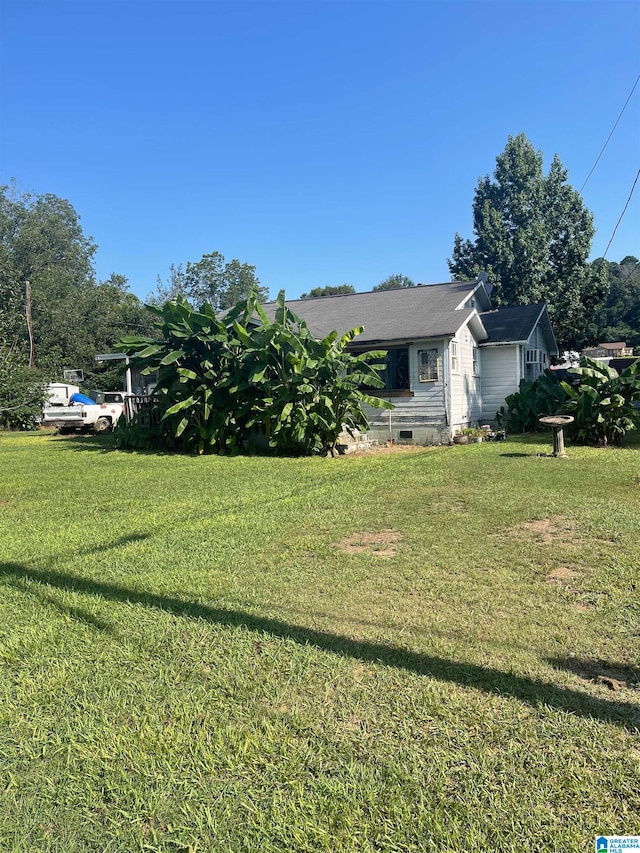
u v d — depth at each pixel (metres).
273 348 13.02
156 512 6.86
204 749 2.35
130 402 16.12
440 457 11.48
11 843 1.91
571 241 27.55
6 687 2.88
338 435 13.37
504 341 17.98
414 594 3.94
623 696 2.66
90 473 10.45
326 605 3.79
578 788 2.08
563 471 9.05
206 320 13.71
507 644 3.18
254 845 1.89
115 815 2.03
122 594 4.08
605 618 3.48
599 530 5.39
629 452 11.62
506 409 17.38
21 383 23.28
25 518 6.73
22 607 3.89
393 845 1.86
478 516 6.10
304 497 7.48
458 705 2.61
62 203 55.53
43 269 44.50
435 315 15.88
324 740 2.39
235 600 3.91
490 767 2.20
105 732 2.49
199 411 13.79
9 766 2.29
